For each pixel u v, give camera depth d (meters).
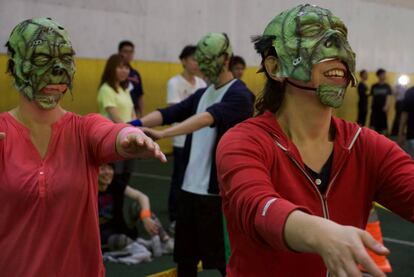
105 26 10.95
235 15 13.27
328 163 1.55
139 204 5.29
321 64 1.46
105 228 5.26
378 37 17.45
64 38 2.03
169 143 12.26
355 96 16.53
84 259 2.03
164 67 12.04
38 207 1.94
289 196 1.49
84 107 10.70
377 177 1.57
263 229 1.18
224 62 3.63
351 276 0.96
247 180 1.32
